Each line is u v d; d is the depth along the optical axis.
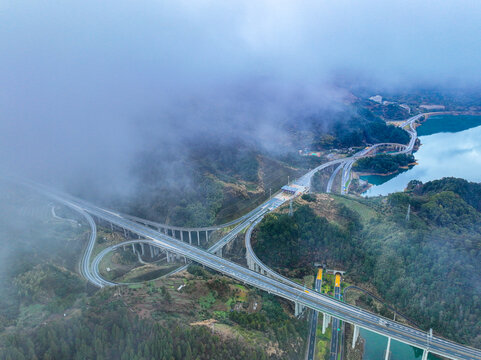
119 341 163.88
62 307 194.00
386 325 199.50
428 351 185.12
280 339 195.50
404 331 195.25
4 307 193.38
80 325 170.50
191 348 167.50
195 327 185.75
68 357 157.75
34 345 160.62
